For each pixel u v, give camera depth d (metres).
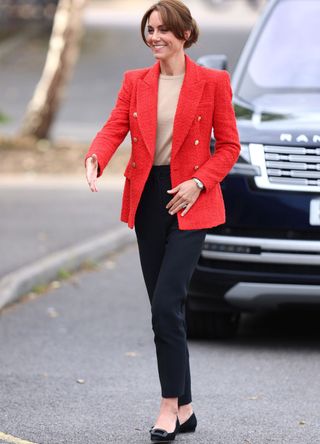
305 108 13.71
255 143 12.75
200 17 66.62
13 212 22.12
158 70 9.47
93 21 62.09
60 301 15.60
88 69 48.47
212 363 12.48
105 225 20.75
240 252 12.70
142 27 9.43
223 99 9.45
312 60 14.77
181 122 9.31
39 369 12.09
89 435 9.82
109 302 15.59
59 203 23.36
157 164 9.46
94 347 13.10
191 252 9.45
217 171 9.38
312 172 12.62
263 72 14.66
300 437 9.84
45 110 30.88
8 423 10.14
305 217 12.54
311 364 12.45
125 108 9.53
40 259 17.41
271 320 14.87
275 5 15.63
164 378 9.48
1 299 15.02
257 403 10.91
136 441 9.65
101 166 9.36
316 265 12.59
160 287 9.41
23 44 54.28
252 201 12.62
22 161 28.39
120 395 11.13
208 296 12.99
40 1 59.59
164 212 9.50
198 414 10.52
